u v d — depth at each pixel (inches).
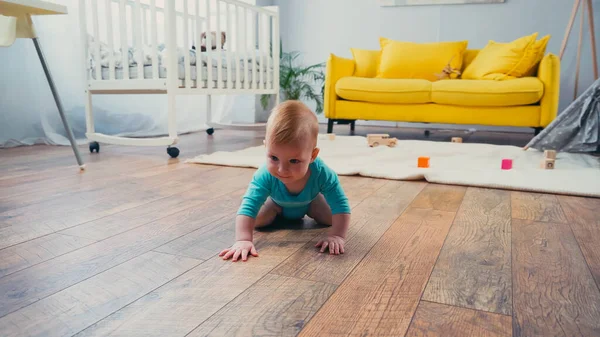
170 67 91.9
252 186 42.0
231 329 26.3
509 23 161.9
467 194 62.6
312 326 26.7
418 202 57.8
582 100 94.1
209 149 106.0
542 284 32.9
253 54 119.9
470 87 120.0
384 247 40.7
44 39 105.8
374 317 27.8
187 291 31.2
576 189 62.7
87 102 100.3
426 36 172.7
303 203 43.8
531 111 118.0
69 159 87.8
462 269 35.7
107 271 34.5
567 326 27.0
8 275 33.5
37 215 49.3
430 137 145.9
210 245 40.6
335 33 185.9
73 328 26.2
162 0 130.2
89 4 116.3
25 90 105.0
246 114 182.2
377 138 108.8
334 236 41.4
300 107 37.0
